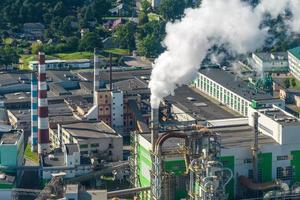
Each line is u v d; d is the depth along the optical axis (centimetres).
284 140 18812
